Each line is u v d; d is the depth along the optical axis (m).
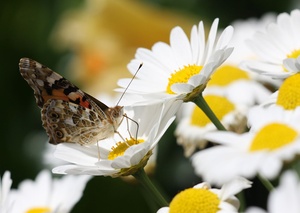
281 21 0.39
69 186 0.44
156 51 0.39
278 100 0.35
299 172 0.32
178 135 0.46
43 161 0.58
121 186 0.63
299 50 0.38
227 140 0.31
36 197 0.44
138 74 0.38
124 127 0.39
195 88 0.36
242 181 0.33
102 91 0.63
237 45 0.49
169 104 0.36
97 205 0.63
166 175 0.60
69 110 0.38
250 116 0.33
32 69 0.40
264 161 0.30
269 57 0.38
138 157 0.35
